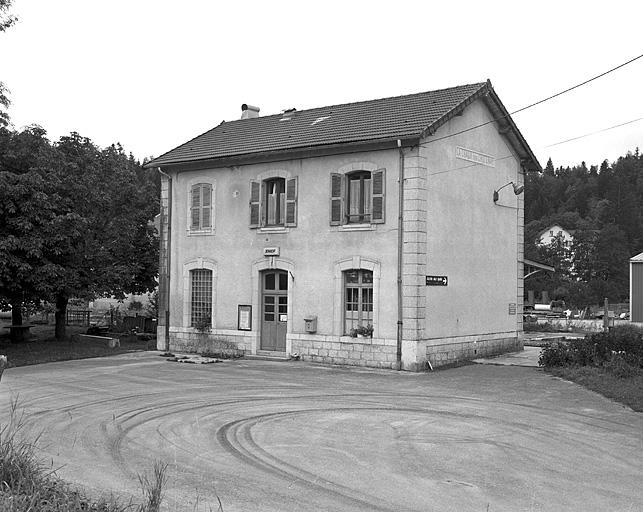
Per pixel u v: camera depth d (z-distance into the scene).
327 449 9.30
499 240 21.83
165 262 23.47
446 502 7.03
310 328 19.67
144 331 31.36
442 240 19.02
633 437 10.23
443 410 12.38
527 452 9.28
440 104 19.77
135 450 9.14
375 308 18.56
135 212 29.33
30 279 20.91
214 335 22.09
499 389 14.79
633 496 7.33
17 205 20.88
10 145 21.92
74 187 23.03
